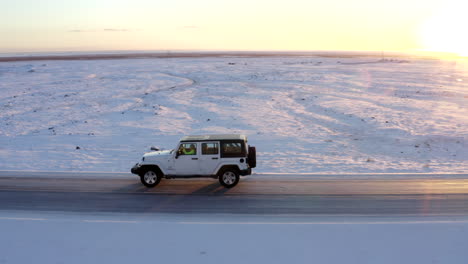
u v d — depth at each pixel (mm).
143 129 31641
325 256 7715
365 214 11469
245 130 30828
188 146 14508
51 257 7742
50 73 90188
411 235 8773
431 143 26078
